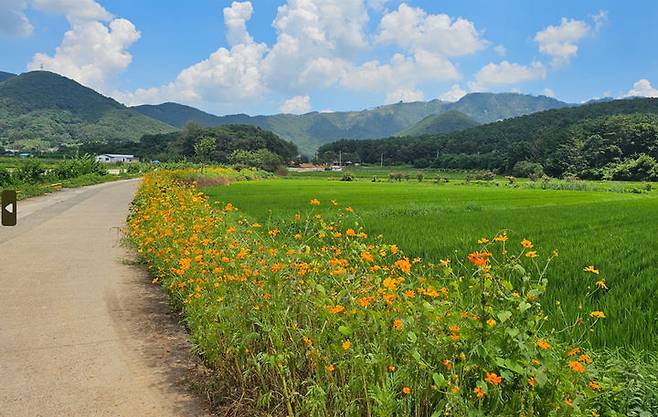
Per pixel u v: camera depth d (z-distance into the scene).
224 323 4.05
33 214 18.06
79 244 11.57
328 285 3.90
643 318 5.30
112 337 5.48
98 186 39.91
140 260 9.38
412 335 2.75
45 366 4.68
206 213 8.04
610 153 98.06
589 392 2.51
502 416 2.51
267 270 4.18
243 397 3.82
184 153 129.50
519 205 28.67
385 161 165.38
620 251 10.01
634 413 3.00
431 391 2.88
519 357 2.61
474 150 147.75
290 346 3.58
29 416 3.75
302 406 3.14
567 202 32.31
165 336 5.53
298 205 24.39
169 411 3.85
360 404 3.07
